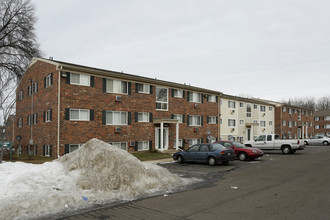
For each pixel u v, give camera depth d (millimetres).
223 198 7766
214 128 31578
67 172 9078
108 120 20844
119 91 21812
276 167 14602
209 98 31297
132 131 22547
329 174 11945
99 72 20016
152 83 24438
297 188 9031
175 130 26547
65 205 6879
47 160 17359
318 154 23016
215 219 5867
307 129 57594
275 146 23891
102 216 6191
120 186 8461
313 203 7078
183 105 27734
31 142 19750
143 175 9258
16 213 6066
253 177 11461
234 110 36344
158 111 25016
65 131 18250
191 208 6762
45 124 20141
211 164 15758
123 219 5965
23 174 8195
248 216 6047
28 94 24391
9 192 6996
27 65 24734
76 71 18969
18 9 24891
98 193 7922
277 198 7680
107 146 10422
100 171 9094
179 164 16641
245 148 18469
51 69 19422
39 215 6223
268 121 44875
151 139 24188
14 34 25266
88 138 19438
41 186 7680
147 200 7617
